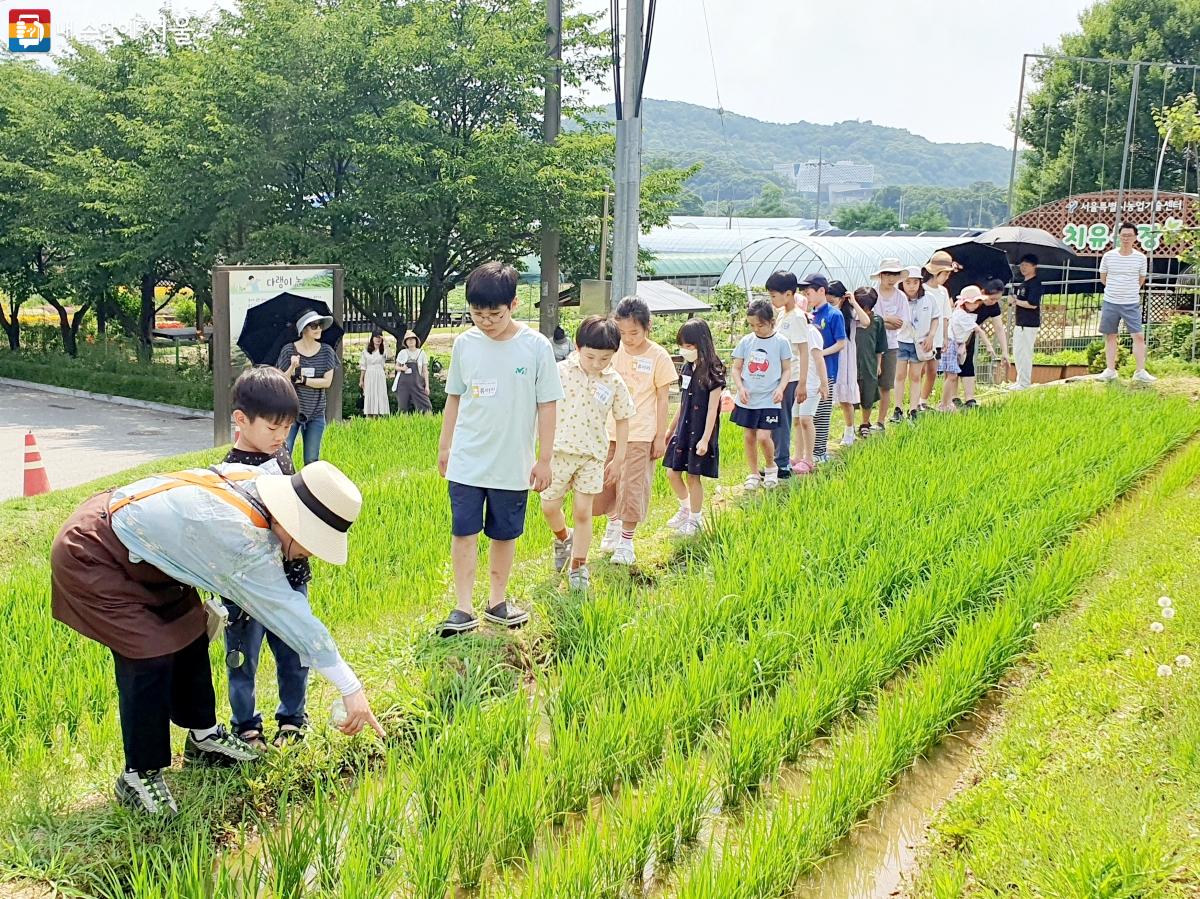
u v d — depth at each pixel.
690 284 52.12
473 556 6.24
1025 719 5.43
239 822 4.50
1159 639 5.97
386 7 24.52
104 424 22.36
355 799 4.52
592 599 6.62
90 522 4.07
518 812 4.42
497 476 6.06
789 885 4.25
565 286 30.47
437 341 40.06
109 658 5.63
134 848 3.98
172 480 4.11
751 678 5.78
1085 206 28.47
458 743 4.79
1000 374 20.41
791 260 41.50
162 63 26.50
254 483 4.18
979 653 5.92
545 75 24.06
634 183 15.66
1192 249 19.86
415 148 22.20
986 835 4.36
